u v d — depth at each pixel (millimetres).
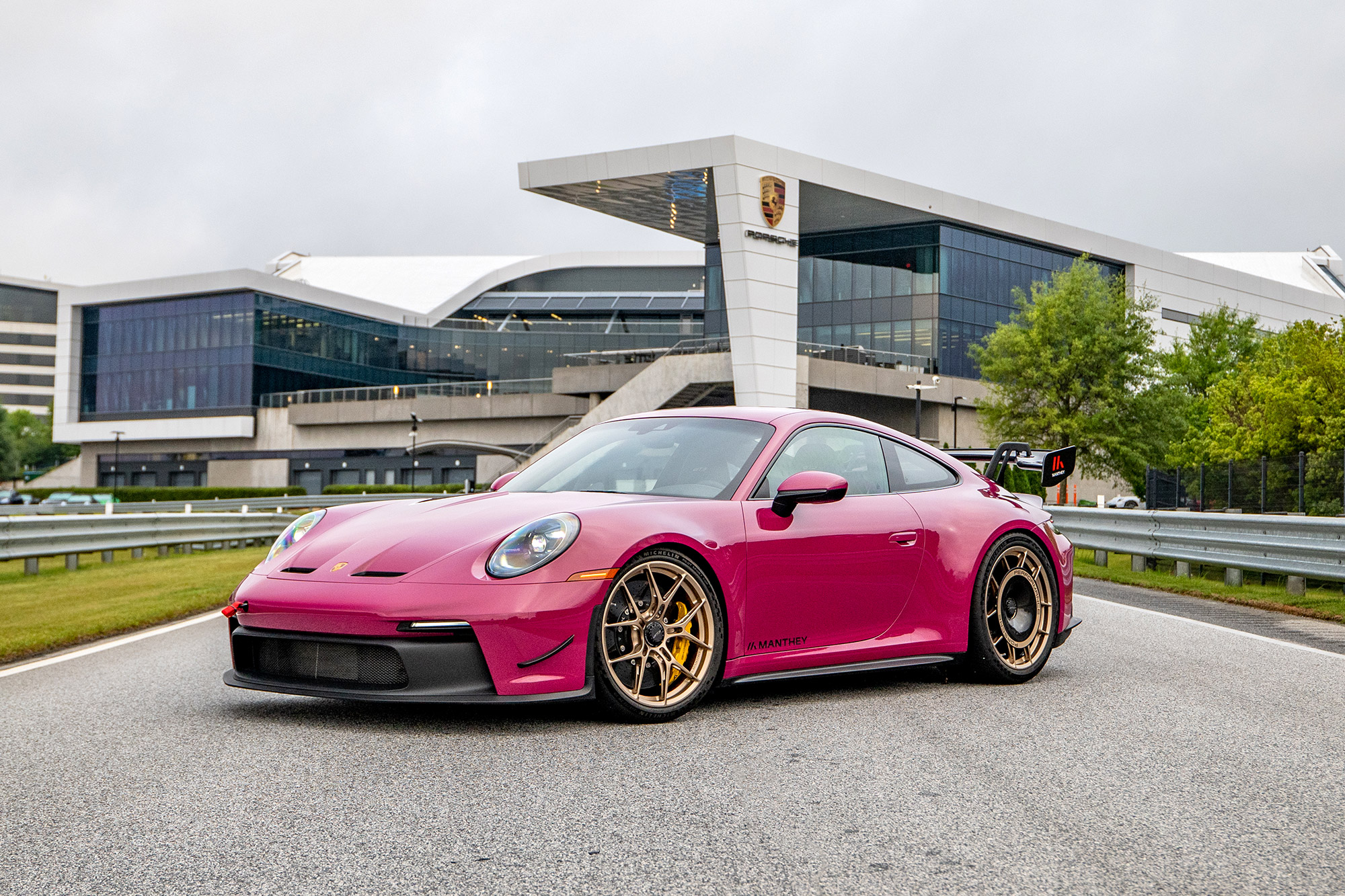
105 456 70375
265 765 3184
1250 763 3291
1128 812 2760
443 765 3176
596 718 3850
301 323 68688
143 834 2525
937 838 2531
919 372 52656
